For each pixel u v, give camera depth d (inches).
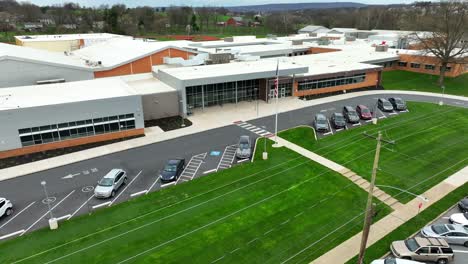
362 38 4918.8
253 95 2265.0
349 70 2440.9
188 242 936.9
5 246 920.3
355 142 1590.8
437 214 1070.4
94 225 1005.8
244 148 1454.2
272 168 1347.2
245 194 1167.6
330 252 906.1
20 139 1430.9
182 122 1834.4
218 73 2052.2
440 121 1871.3
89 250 904.3
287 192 1180.5
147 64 2539.4
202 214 1058.1
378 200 1140.5
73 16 7519.7
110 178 1181.1
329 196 1157.7
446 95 2404.0
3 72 1926.7
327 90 2399.1
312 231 985.5
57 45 3740.2
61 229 989.2
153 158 1432.1
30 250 904.9
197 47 3304.6
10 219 1038.4
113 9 6254.9
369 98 2306.8
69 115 1497.3
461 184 1235.9
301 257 887.7
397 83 2736.2
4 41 4864.7
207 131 1724.9
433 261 885.2
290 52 3555.6
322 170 1330.0
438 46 2642.7
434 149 1521.9
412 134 1689.2
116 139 1624.0
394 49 3580.2
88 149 1520.7
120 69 2406.5
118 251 901.2
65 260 869.8
